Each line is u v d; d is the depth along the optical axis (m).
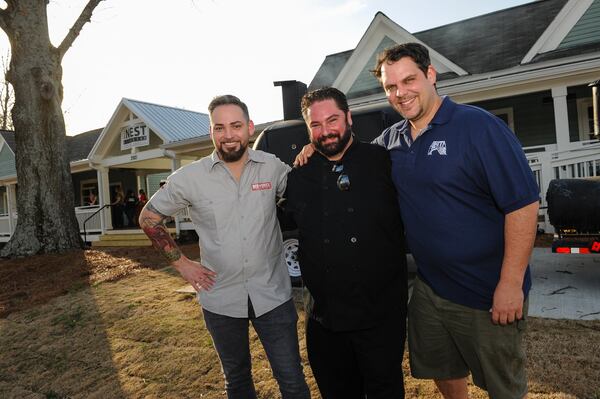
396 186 2.33
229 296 2.60
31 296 7.51
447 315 2.31
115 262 9.63
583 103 11.87
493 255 2.16
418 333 2.50
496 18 13.60
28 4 12.07
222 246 2.57
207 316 2.69
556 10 12.90
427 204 2.19
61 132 12.52
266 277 2.62
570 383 3.04
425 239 2.24
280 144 6.04
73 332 5.50
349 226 2.35
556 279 5.48
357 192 2.36
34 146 12.12
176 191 2.63
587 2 10.68
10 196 21.47
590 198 4.70
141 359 4.47
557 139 9.87
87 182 23.30
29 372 4.59
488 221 2.14
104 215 17.03
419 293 2.47
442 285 2.30
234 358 2.69
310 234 2.46
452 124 2.12
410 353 2.58
